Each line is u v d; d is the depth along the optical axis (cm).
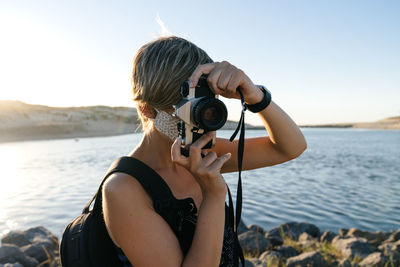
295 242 853
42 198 1625
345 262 561
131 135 13100
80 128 13950
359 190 1986
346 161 3897
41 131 12350
